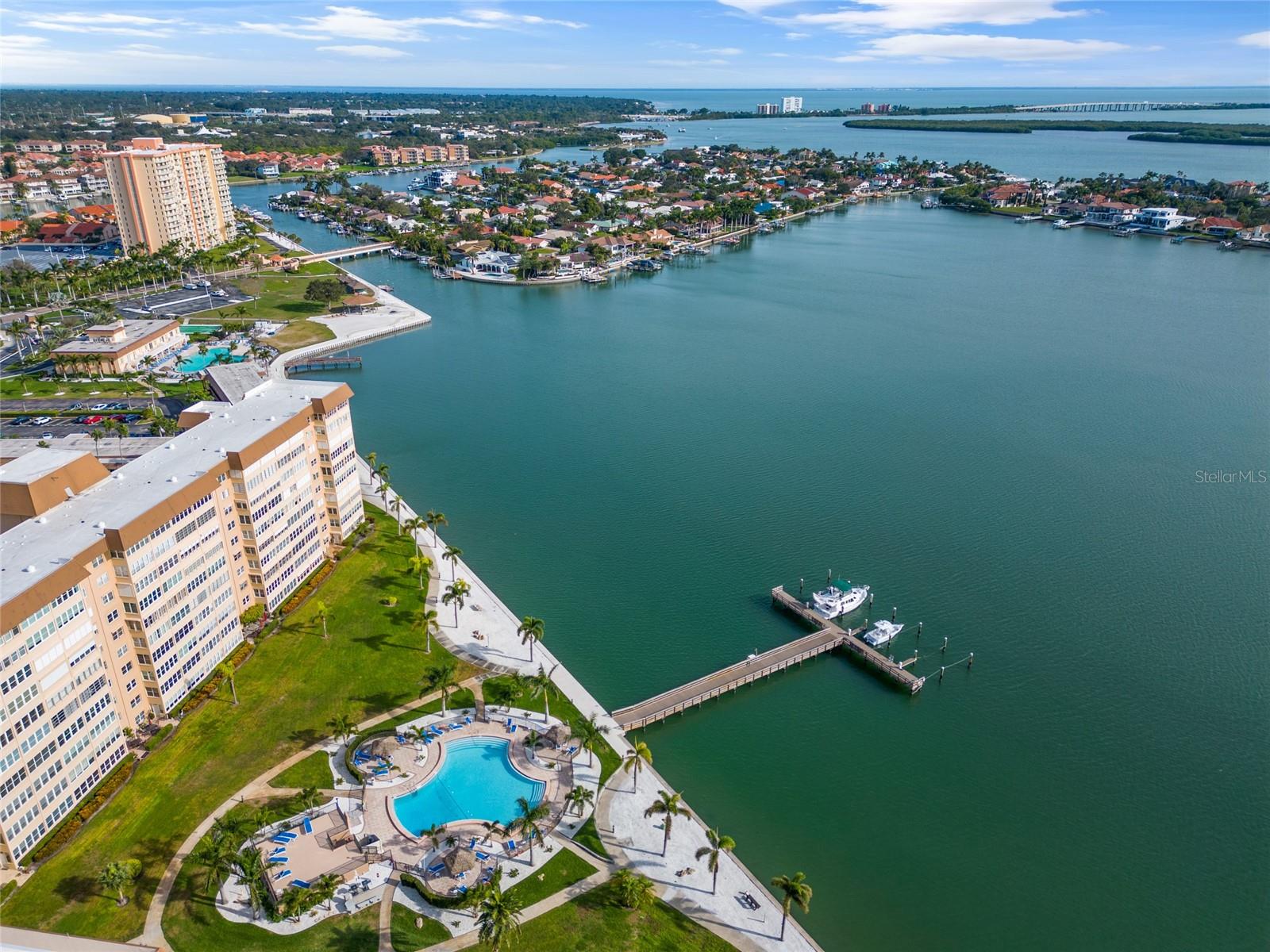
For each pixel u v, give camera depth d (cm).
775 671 14475
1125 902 10444
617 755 12294
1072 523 18975
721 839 10138
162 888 9919
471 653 14375
